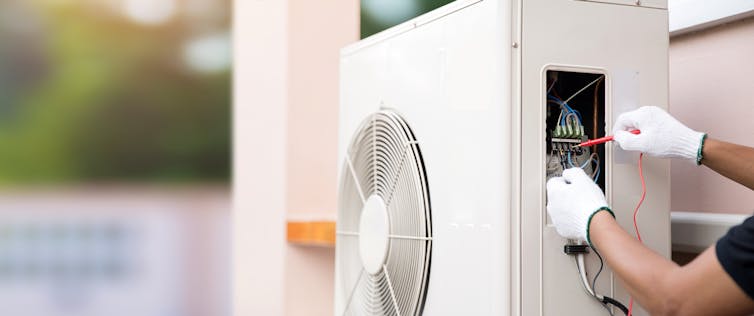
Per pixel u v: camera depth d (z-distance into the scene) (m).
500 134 1.37
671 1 1.87
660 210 1.45
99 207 19.97
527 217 1.38
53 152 18.53
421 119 1.67
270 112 3.06
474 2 1.47
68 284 20.75
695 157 1.38
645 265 1.20
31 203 20.42
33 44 17.86
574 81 1.50
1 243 20.73
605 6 1.44
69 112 18.16
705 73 1.80
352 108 2.04
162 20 17.94
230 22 17.98
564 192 1.33
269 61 3.07
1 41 17.73
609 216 1.29
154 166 18.58
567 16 1.41
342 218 2.11
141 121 18.27
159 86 18.06
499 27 1.39
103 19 17.89
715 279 1.12
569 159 1.45
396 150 1.77
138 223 19.84
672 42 1.91
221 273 19.03
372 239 1.88
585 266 1.40
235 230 3.16
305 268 2.94
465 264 1.48
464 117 1.49
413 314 1.68
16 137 18.30
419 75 1.68
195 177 18.48
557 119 1.48
